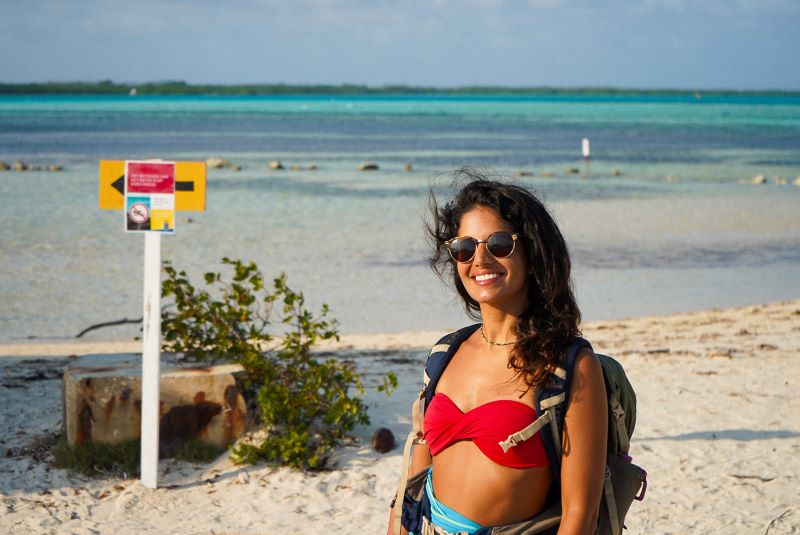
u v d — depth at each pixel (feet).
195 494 19.26
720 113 469.98
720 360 32.40
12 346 35.91
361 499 18.93
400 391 28.14
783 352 33.76
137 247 61.41
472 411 8.30
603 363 8.69
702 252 64.08
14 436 22.85
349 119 351.25
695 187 110.52
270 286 50.03
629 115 430.20
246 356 21.83
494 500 8.20
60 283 49.83
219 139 206.49
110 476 20.17
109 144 182.19
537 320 8.44
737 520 17.53
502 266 8.53
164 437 20.93
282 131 250.37
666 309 46.26
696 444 22.35
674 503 18.51
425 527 8.63
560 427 8.05
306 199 92.53
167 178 19.08
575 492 7.98
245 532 17.28
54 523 17.56
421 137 229.66
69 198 88.58
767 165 148.05
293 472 20.43
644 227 76.28
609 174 128.36
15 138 200.75
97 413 20.62
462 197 8.95
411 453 9.36
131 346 36.19
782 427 23.65
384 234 69.31
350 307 45.37
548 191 104.32
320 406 22.00
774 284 53.21
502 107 592.60
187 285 23.06
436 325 41.68
